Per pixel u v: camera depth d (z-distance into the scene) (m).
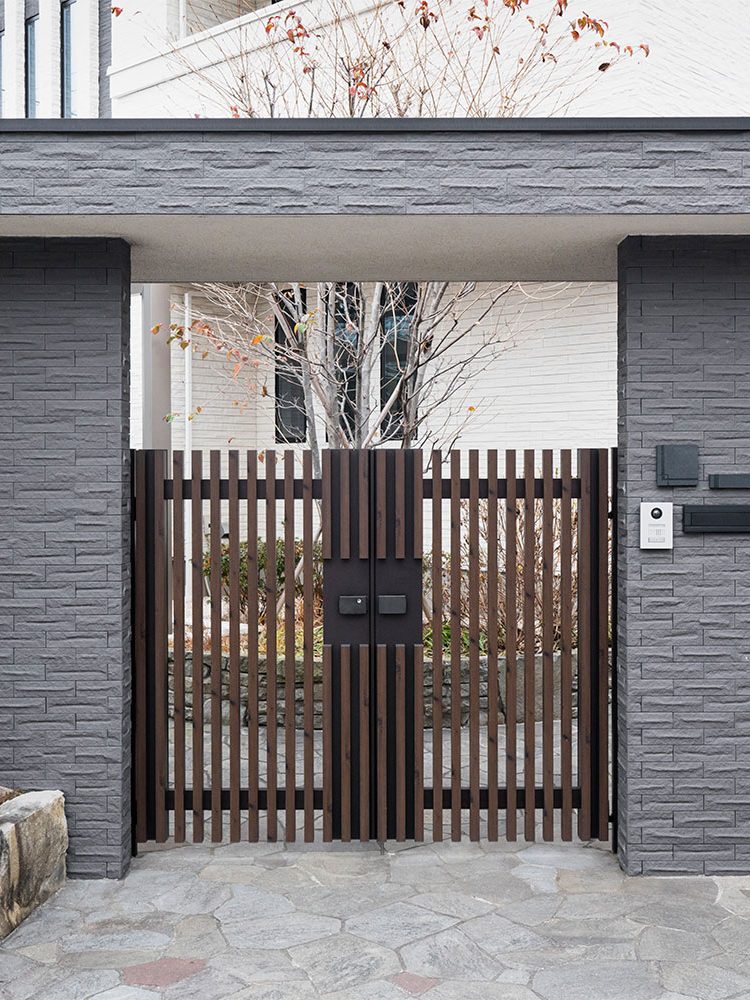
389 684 4.88
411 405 8.43
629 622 4.48
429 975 3.56
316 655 7.32
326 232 4.40
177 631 4.82
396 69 7.92
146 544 4.80
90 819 4.48
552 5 8.15
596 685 4.83
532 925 3.97
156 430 9.59
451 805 4.91
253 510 4.84
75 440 4.45
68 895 4.30
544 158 4.10
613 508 4.77
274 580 4.87
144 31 11.36
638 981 3.51
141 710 4.79
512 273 5.34
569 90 8.16
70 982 3.52
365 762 4.85
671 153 4.09
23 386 4.45
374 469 4.85
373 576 4.84
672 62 8.23
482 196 4.10
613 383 9.16
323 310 8.54
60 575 4.46
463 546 8.67
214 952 3.75
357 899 4.25
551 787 4.89
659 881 4.44
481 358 9.07
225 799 4.92
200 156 4.09
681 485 4.45
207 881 4.46
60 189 4.07
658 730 4.48
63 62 12.70
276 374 11.07
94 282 4.44
